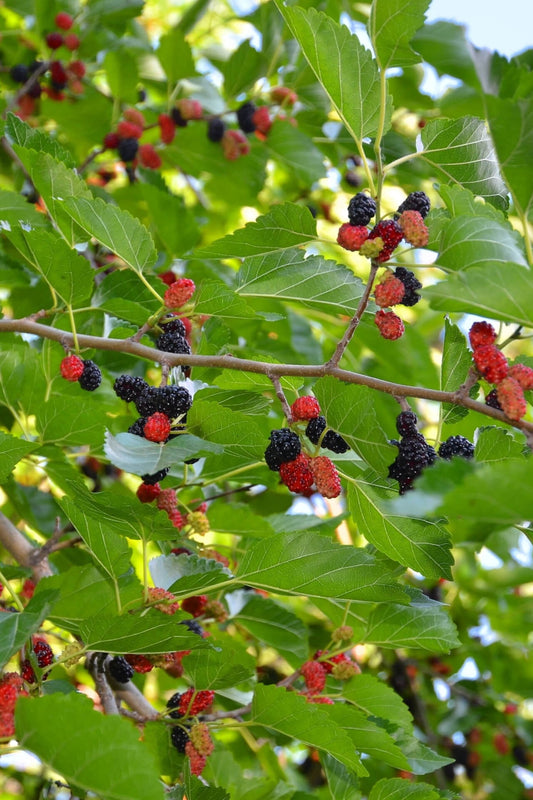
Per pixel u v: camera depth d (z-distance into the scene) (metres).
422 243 0.85
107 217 0.94
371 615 1.04
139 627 0.88
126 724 0.79
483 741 1.64
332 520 1.15
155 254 0.96
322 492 0.89
